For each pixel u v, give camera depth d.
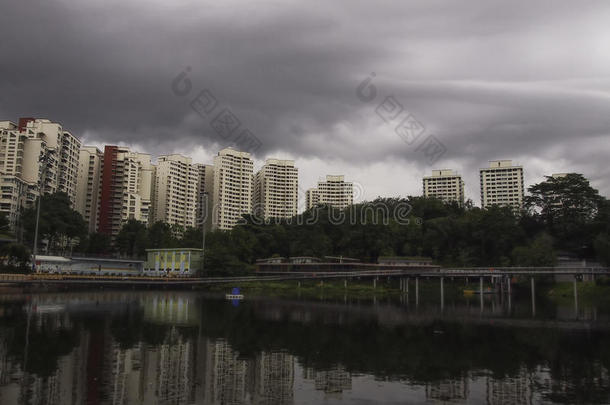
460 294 135.25
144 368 35.50
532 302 100.94
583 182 137.12
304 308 86.25
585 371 36.84
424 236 164.50
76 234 146.50
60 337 46.97
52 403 26.81
